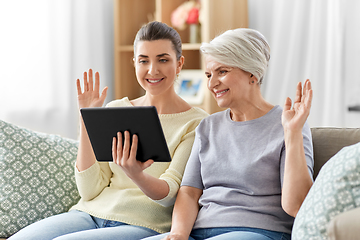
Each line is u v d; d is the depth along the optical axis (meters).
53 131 3.29
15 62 3.10
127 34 3.68
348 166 1.05
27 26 3.14
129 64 3.73
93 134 1.33
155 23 1.68
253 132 1.41
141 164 1.33
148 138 1.27
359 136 1.43
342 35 3.06
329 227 0.87
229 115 1.52
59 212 1.69
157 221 1.53
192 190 1.49
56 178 1.71
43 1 3.20
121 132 1.29
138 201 1.54
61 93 3.32
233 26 3.34
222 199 1.38
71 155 1.79
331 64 3.11
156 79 1.66
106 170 1.69
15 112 3.12
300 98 1.27
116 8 3.57
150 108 1.22
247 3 3.38
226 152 1.44
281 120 1.32
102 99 1.61
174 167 1.58
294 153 1.23
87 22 3.46
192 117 1.72
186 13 3.36
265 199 1.34
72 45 3.37
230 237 1.24
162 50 1.65
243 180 1.37
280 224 1.31
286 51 3.29
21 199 1.64
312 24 3.20
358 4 2.98
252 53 1.41
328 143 1.47
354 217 0.85
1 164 1.67
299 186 1.21
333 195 1.04
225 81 1.42
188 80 3.44
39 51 3.20
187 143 1.63
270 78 3.36
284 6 3.28
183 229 1.36
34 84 3.19
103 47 3.59
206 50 1.44
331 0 3.10
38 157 1.71
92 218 1.58
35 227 1.47
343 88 3.07
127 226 1.47
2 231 1.61
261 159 1.35
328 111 3.14
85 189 1.62
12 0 3.07
